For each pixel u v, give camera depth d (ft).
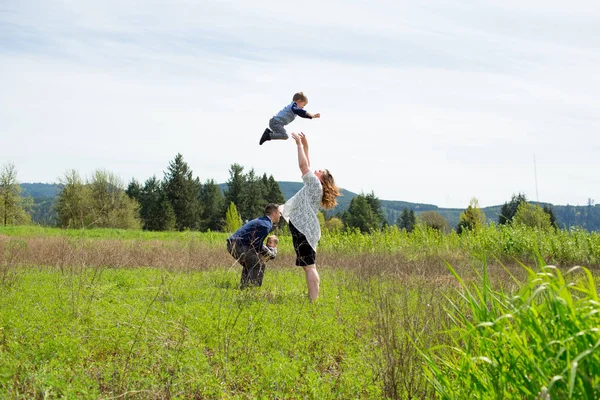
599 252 60.29
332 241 77.15
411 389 15.53
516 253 63.46
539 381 11.14
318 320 24.22
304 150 31.96
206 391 16.39
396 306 23.45
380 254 66.33
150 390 15.67
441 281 36.17
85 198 171.83
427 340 18.13
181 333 21.30
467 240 70.95
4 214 216.74
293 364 17.88
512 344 11.76
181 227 303.48
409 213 352.69
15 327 20.71
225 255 54.80
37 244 60.80
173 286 32.32
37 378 15.12
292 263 51.75
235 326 22.50
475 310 13.44
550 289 11.28
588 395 10.19
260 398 15.94
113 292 29.78
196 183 315.37
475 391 12.62
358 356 19.85
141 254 54.75
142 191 326.24
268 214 36.01
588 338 10.47
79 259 46.09
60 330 20.89
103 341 20.42
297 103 33.63
